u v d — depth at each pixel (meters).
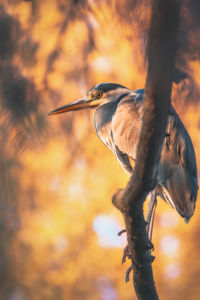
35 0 5.73
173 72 3.17
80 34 5.76
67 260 11.46
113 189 8.79
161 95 3.26
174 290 12.09
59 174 8.18
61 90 6.27
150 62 3.10
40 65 5.84
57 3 5.75
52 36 5.82
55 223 10.23
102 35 5.68
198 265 12.08
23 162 7.83
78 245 11.36
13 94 5.69
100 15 5.49
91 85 6.69
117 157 6.95
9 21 5.70
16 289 10.75
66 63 6.05
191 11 3.59
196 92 4.67
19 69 5.73
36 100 5.83
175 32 2.85
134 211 4.21
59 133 7.37
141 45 5.59
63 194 9.44
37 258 10.80
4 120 5.73
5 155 7.57
